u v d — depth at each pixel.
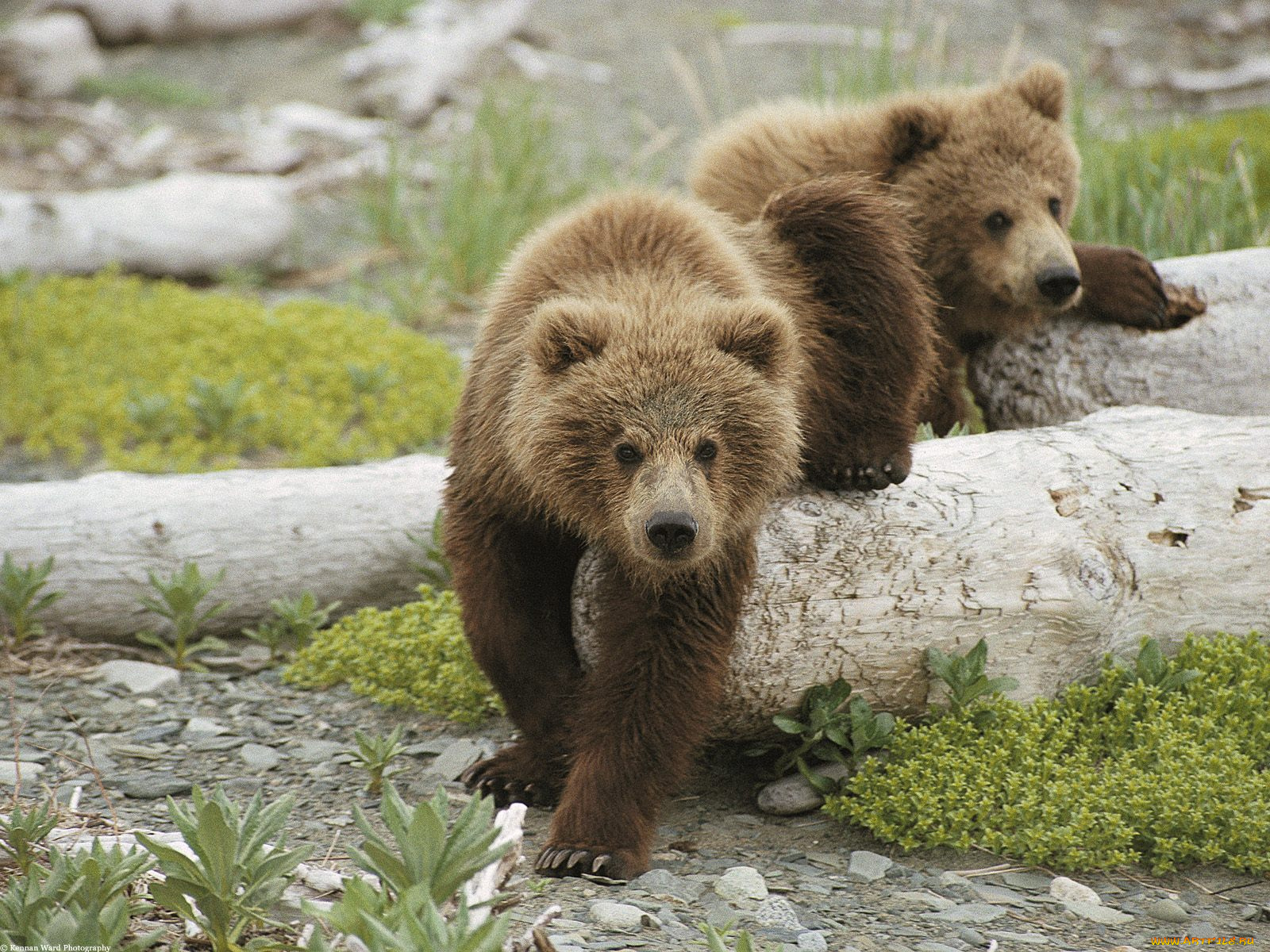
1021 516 9.34
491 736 9.85
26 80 27.53
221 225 20.06
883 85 20.78
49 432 15.00
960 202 12.64
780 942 6.91
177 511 11.41
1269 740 9.02
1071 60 30.14
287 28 32.84
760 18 33.38
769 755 9.53
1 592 10.78
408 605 11.05
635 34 32.31
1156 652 9.45
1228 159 16.31
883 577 8.99
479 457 8.72
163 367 16.30
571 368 8.13
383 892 6.01
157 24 31.39
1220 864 8.23
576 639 9.27
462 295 20.05
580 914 7.15
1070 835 8.03
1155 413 10.61
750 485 8.20
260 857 6.41
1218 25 32.62
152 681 10.47
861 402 9.71
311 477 11.91
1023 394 13.01
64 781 8.76
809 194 10.06
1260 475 9.91
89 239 19.34
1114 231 15.67
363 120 27.36
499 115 23.06
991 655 9.23
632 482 7.90
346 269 21.25
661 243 8.92
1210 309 12.41
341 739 9.76
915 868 8.10
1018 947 7.06
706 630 8.25
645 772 8.07
